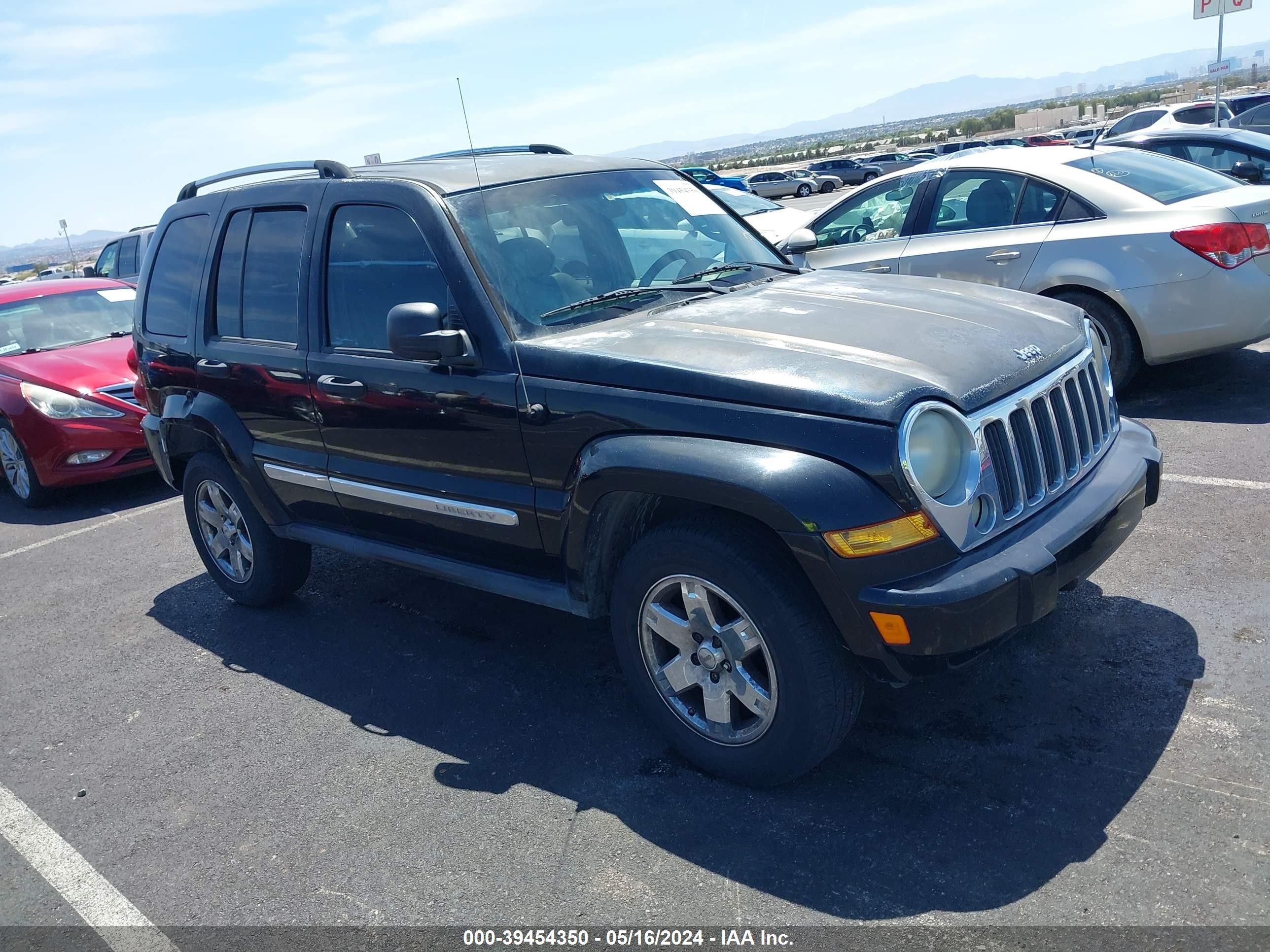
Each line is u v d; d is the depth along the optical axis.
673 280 3.98
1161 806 2.83
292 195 4.32
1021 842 2.77
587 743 3.55
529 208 3.89
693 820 3.05
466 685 4.09
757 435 2.83
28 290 8.97
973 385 2.93
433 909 2.80
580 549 3.31
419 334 3.35
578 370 3.23
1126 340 6.32
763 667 3.08
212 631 5.00
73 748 4.01
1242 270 5.90
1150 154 6.93
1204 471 5.28
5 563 6.61
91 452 7.54
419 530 3.95
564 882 2.84
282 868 3.07
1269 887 2.49
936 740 3.29
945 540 2.74
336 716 3.97
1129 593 4.09
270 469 4.49
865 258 7.31
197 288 4.79
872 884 2.68
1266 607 3.82
